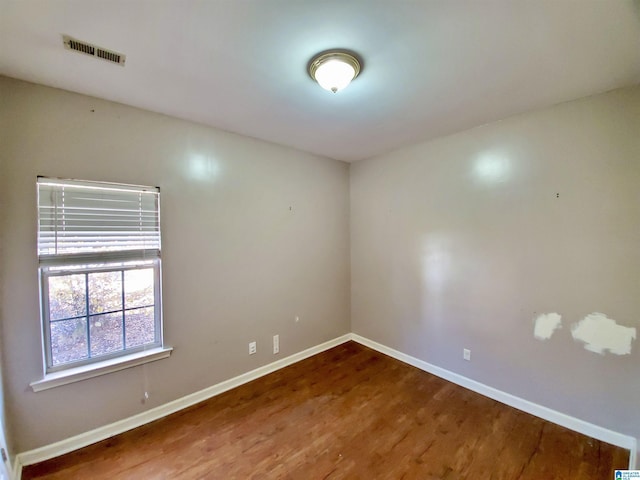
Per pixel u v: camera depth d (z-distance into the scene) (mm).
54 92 1773
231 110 2125
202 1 1119
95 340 1973
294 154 3082
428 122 2385
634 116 1802
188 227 2328
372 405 2359
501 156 2350
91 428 1919
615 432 1896
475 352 2566
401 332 3182
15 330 1678
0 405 1539
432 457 1817
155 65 1555
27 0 1102
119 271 2055
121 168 2006
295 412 2266
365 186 3529
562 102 2035
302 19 1226
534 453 1845
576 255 2025
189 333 2348
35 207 1724
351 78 1594
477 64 1568
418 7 1161
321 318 3414
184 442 1940
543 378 2188
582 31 1305
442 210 2771
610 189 1889
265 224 2842
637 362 1820
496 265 2412
